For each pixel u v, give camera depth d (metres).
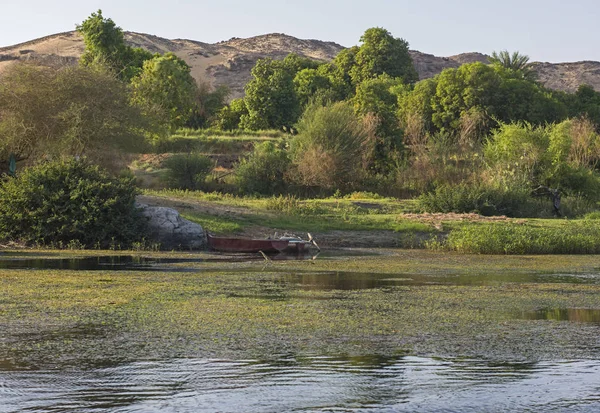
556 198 54.91
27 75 45.88
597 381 11.78
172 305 18.52
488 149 65.12
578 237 37.34
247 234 39.12
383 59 160.75
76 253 32.28
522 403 10.62
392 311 17.98
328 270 27.52
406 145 77.31
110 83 48.06
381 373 12.12
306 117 67.25
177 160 61.28
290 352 13.48
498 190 53.00
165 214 36.25
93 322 16.14
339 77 159.00
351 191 63.06
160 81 94.56
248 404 10.47
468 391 11.16
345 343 14.28
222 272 26.41
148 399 10.63
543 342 14.55
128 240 35.16
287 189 62.31
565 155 64.44
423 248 37.91
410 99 111.69
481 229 38.25
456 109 107.88
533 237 37.19
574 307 18.91
